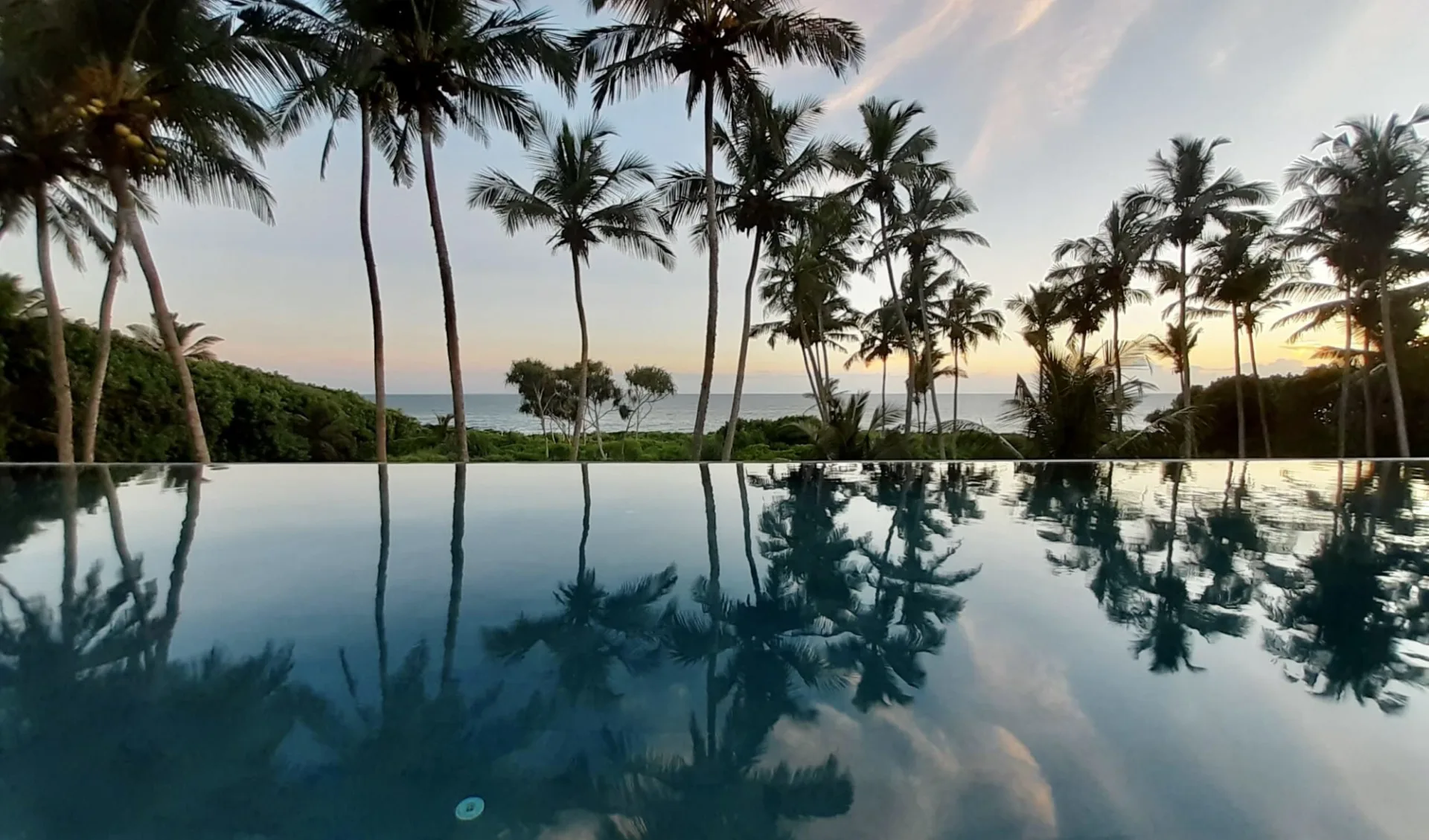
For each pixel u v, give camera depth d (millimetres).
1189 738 1494
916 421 27094
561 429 31422
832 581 2840
